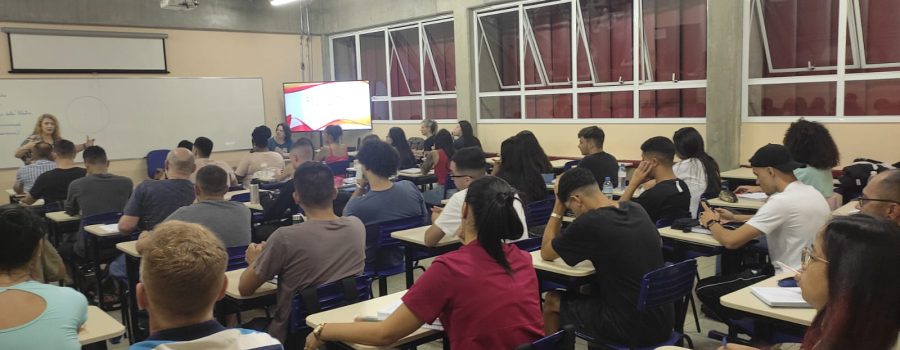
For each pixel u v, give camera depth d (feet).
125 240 13.67
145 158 27.99
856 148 17.10
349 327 6.04
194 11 28.96
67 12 25.64
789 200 9.09
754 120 18.90
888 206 6.77
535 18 24.61
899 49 16.17
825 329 3.95
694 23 20.16
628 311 7.72
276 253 7.79
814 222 9.00
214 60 29.89
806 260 4.90
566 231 8.13
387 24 30.58
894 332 3.69
